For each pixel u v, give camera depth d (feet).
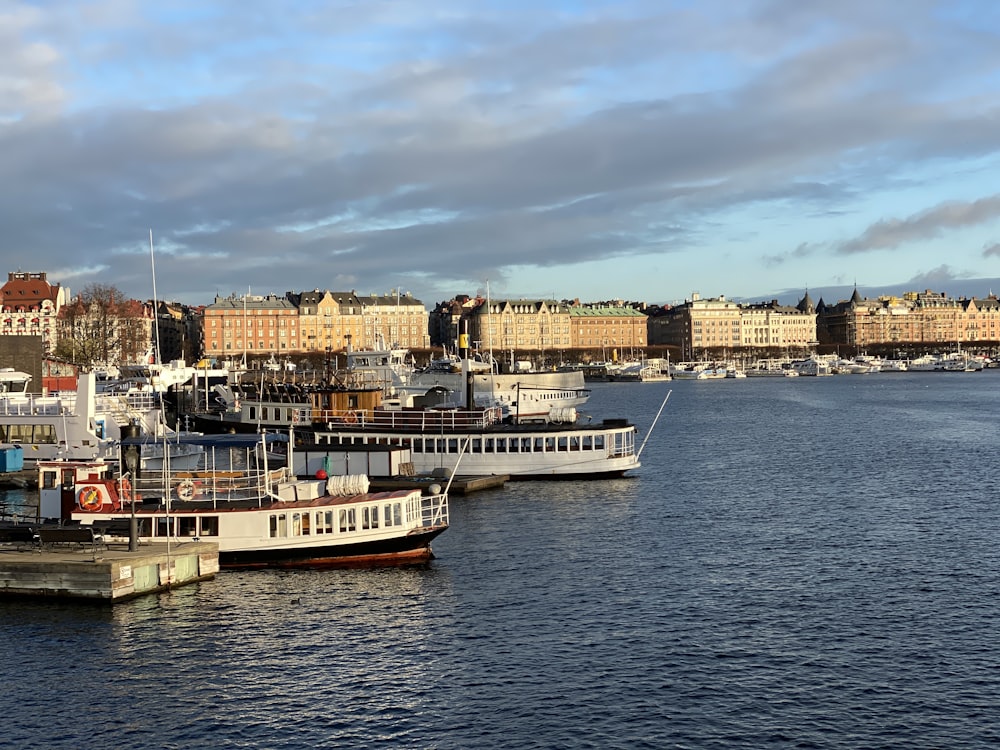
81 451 268.21
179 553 167.02
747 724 115.44
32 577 157.48
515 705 120.78
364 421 297.33
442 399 416.67
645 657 136.15
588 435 289.74
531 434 286.25
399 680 128.57
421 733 113.91
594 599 163.22
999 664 132.87
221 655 136.87
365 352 441.68
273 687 126.62
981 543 203.00
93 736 114.11
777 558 191.62
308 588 167.12
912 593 166.40
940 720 116.16
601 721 116.37
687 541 206.59
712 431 469.98
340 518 180.34
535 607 158.61
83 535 168.04
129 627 146.92
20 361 385.91
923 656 136.05
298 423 302.04
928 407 631.15
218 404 453.17
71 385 426.92
